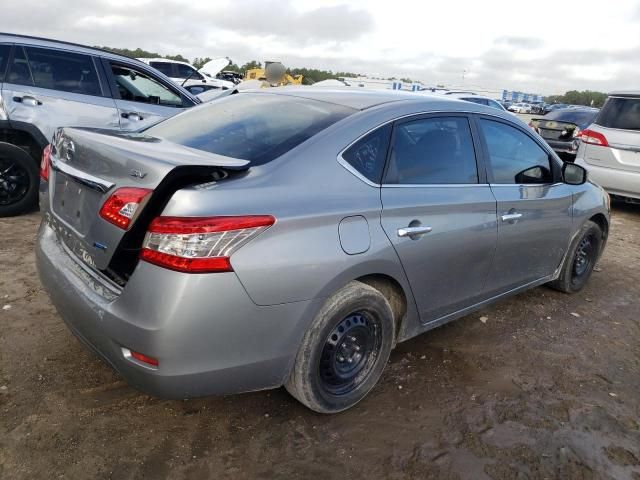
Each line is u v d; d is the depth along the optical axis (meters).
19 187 5.69
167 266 2.06
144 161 2.18
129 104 6.28
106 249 2.25
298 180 2.43
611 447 2.68
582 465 2.53
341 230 2.45
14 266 4.31
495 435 2.70
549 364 3.47
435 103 3.19
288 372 2.45
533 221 3.73
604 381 3.32
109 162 2.33
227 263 2.11
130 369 2.21
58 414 2.59
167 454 2.40
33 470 2.24
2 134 5.78
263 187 2.31
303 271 2.30
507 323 4.04
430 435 2.67
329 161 2.56
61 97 5.83
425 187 2.94
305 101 3.06
